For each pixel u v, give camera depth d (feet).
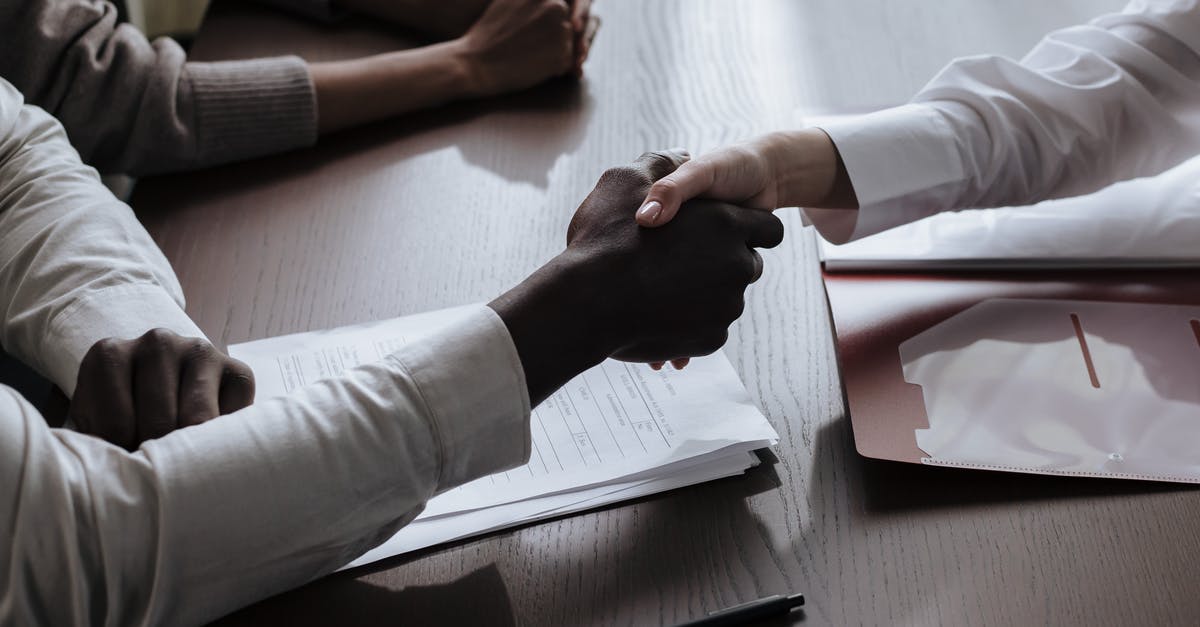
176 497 1.74
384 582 2.06
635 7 4.32
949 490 2.24
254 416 1.87
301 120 3.48
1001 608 1.98
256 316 2.76
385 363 1.97
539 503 2.21
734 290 2.26
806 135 2.69
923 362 2.52
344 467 1.85
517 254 3.02
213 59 3.95
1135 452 2.29
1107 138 2.87
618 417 2.42
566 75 3.91
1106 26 3.04
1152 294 2.72
